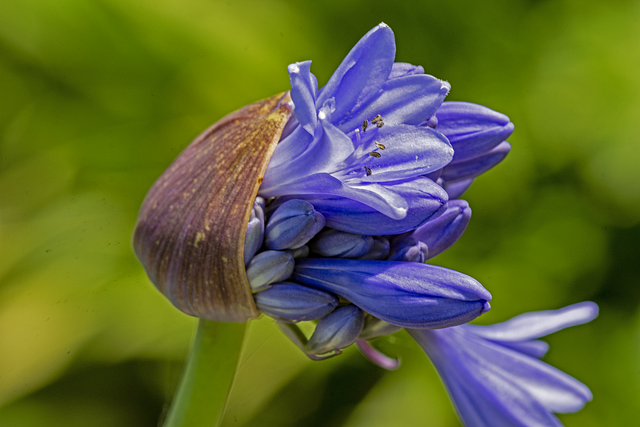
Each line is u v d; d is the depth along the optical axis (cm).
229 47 52
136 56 51
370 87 37
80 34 50
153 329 50
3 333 48
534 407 39
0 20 48
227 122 37
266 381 51
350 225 37
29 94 51
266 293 37
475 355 40
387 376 54
